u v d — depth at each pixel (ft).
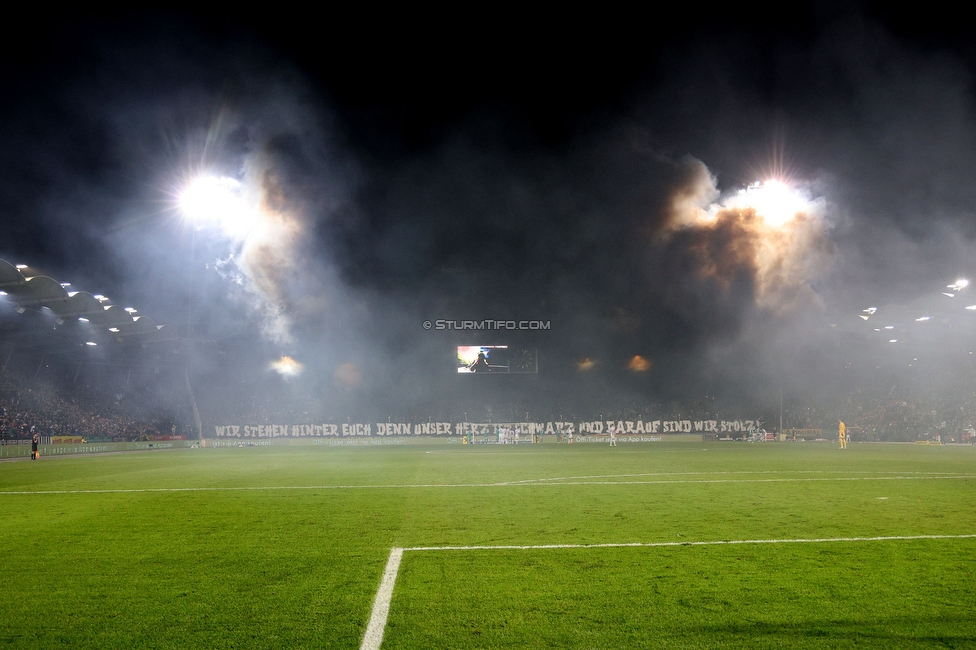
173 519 36.73
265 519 36.58
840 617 18.88
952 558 26.04
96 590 21.94
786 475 64.03
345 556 26.78
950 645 16.84
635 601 20.38
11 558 26.68
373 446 167.02
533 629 17.99
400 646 16.85
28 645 17.07
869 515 37.19
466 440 175.42
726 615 19.07
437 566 25.00
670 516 37.04
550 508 40.70
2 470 79.15
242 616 19.20
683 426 200.85
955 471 68.44
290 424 188.85
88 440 139.95
